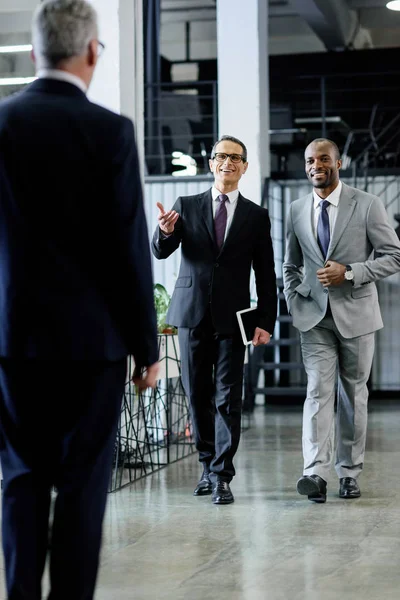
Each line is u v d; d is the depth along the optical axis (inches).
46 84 91.9
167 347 243.9
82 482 91.1
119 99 227.9
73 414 92.5
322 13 510.3
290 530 162.1
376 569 135.5
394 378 443.2
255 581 130.0
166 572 135.3
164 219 178.7
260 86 406.9
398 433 306.8
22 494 91.6
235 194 189.6
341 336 188.2
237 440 188.9
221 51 361.7
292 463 241.4
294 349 442.0
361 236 190.4
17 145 89.8
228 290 185.8
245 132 361.1
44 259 89.5
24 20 253.3
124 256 89.7
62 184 89.4
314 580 130.0
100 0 226.7
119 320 92.6
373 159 468.1
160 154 476.1
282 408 404.5
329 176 189.5
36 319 89.5
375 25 603.8
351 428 192.9
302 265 201.5
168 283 421.1
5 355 90.6
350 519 170.9
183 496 195.8
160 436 277.4
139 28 239.6
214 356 190.1
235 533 160.2
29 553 90.7
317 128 527.2
